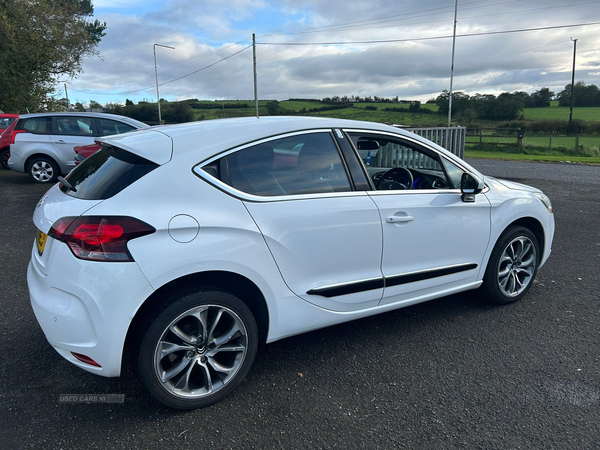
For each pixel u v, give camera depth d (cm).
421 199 323
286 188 273
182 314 238
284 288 271
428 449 223
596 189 1102
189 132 266
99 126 1036
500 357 312
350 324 366
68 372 291
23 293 412
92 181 249
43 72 2850
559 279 466
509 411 253
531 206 393
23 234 615
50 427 238
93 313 221
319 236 276
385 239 304
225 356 267
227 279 265
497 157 2369
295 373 293
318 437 233
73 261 223
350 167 300
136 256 221
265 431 237
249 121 287
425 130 1045
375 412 253
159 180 236
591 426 240
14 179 1100
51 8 2806
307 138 288
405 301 330
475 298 418
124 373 293
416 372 293
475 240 357
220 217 243
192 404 251
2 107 2628
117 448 224
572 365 301
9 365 296
